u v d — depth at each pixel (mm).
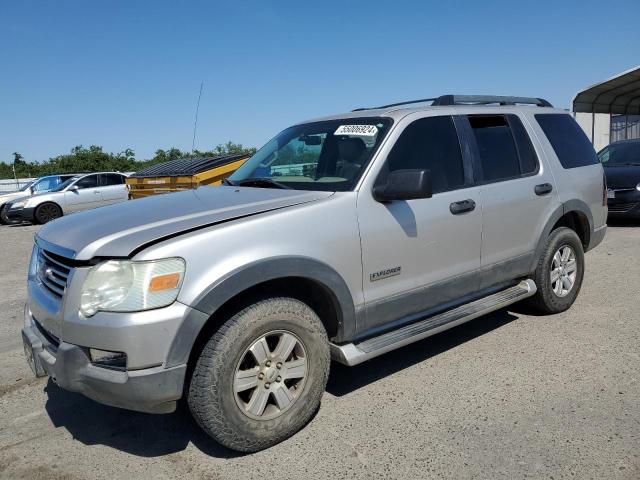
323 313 3482
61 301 2871
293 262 3059
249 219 3043
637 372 3852
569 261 5129
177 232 2877
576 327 4785
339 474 2842
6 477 2953
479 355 4281
